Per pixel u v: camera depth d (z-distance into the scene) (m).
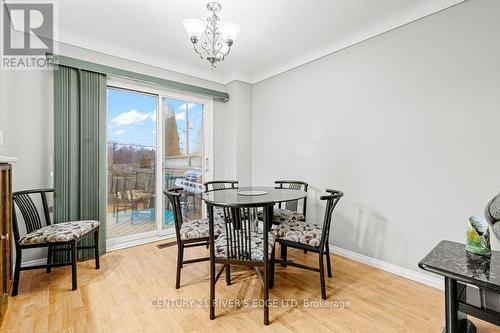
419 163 2.12
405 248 2.21
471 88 1.86
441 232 2.01
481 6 1.81
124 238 3.00
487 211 1.20
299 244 1.97
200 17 2.28
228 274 2.07
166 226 3.34
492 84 1.77
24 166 2.30
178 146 3.48
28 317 1.61
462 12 1.89
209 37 2.57
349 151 2.63
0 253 1.36
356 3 2.08
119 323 1.57
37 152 2.38
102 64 2.71
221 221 2.32
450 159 1.96
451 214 1.96
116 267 2.39
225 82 3.76
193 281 2.13
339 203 2.72
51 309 1.71
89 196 2.57
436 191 2.03
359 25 2.41
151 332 1.49
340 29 2.48
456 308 1.22
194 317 1.64
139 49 2.90
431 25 2.04
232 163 3.70
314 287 2.03
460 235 1.91
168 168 3.37
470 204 1.87
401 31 2.22
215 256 1.69
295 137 3.20
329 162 2.82
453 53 1.93
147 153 3.20
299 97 3.14
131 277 2.19
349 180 2.63
